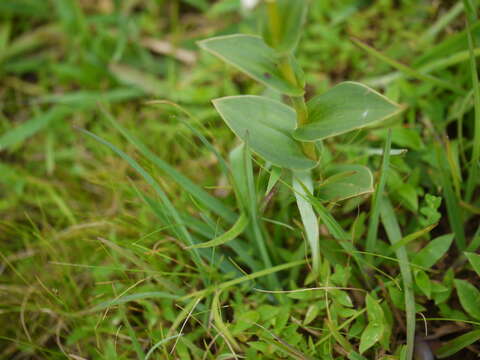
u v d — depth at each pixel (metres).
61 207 0.30
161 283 0.25
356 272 0.26
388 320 0.24
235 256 0.27
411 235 0.24
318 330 0.25
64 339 0.28
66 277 0.29
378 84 0.32
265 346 0.23
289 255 0.27
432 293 0.24
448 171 0.27
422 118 0.29
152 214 0.29
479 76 0.29
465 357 0.24
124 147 0.33
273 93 0.30
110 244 0.24
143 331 0.27
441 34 0.33
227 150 0.32
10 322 0.29
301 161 0.24
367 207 0.28
